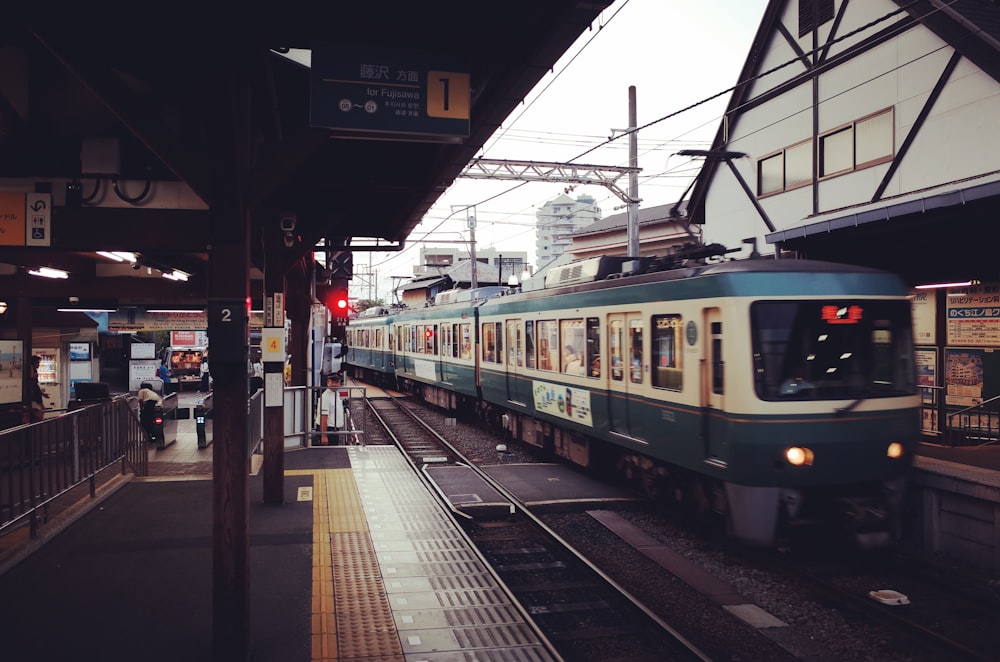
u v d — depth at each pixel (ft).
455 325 56.03
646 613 18.12
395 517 24.86
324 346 52.06
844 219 33.17
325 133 15.56
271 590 17.84
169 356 81.61
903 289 23.36
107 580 18.07
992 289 34.71
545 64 17.01
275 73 23.50
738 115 48.37
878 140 37.52
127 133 21.07
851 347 22.47
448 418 58.34
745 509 21.88
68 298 38.27
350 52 16.67
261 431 40.01
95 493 26.27
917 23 34.65
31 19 12.91
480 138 22.71
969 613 19.31
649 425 27.55
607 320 31.01
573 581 21.61
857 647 17.20
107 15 15.11
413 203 31.53
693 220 52.54
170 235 20.67
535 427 41.50
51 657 13.89
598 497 30.50
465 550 21.36
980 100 32.14
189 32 15.30
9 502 19.04
